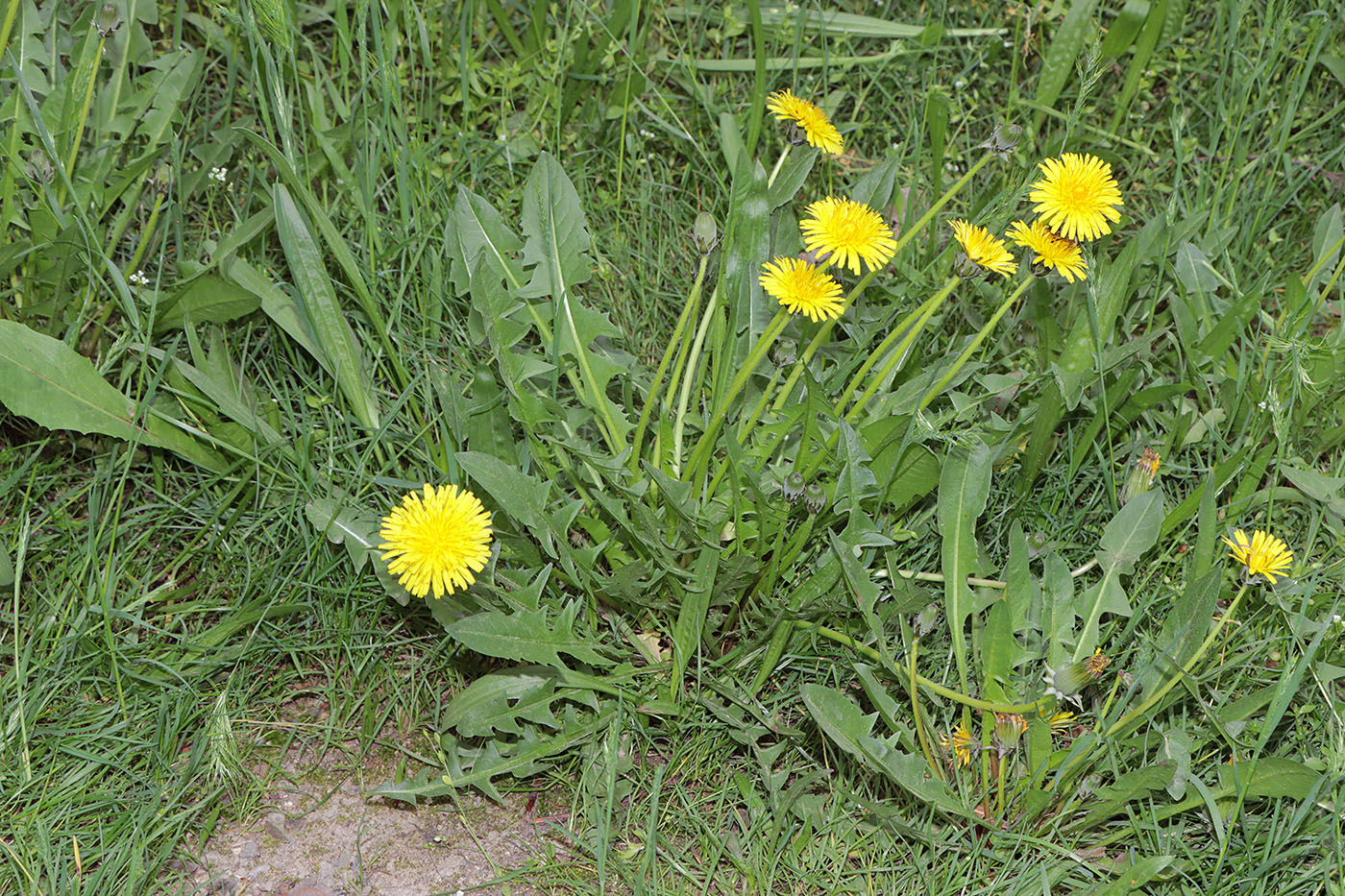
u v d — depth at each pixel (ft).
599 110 4.26
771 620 3.68
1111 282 3.90
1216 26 4.34
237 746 3.67
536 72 4.25
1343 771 3.53
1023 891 3.59
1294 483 3.90
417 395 3.91
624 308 4.11
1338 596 3.80
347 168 4.00
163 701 3.66
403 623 3.78
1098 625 3.72
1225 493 3.96
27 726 3.63
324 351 3.84
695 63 4.29
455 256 3.82
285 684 3.77
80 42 3.91
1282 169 4.32
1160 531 3.69
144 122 3.94
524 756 3.65
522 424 3.83
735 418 3.82
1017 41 4.31
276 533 3.82
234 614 3.74
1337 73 4.31
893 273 4.08
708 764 3.71
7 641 3.73
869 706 3.76
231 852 3.62
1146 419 3.95
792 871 3.63
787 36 4.30
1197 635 3.58
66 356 3.70
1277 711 3.55
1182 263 4.08
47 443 3.82
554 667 3.65
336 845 3.64
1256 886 3.57
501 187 4.18
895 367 3.73
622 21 4.21
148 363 3.84
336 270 4.02
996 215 3.95
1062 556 3.88
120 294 3.80
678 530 3.67
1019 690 3.68
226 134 3.94
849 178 4.30
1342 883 3.55
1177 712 3.73
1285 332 4.02
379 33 3.88
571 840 3.66
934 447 3.85
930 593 3.65
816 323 3.90
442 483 3.82
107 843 3.59
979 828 3.66
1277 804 3.58
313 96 4.00
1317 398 3.93
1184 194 4.28
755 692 3.74
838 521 3.79
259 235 3.97
